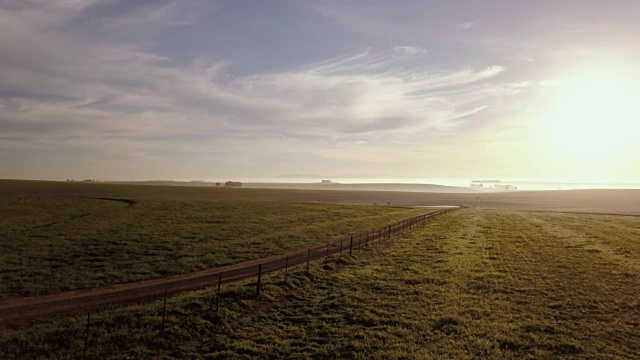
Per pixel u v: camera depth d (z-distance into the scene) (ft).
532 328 70.03
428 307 81.05
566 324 71.77
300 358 57.36
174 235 163.32
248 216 244.42
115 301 80.69
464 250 151.53
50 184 583.99
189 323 67.87
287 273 104.68
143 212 244.01
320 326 70.23
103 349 57.67
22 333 61.11
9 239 143.54
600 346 62.44
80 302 79.30
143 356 56.80
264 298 84.23
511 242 174.40
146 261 116.98
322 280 102.83
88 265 110.42
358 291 92.32
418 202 652.48
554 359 57.98
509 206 583.99
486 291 93.20
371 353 59.36
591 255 140.67
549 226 247.70
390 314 76.33
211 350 59.57
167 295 85.76
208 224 201.05
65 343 59.16
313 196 650.43
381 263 127.03
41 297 81.87
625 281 102.32
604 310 79.66
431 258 135.44
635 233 211.20
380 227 230.07
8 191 423.64
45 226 179.11
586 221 287.07
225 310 74.64
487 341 64.18
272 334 65.82
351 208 354.33
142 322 67.05
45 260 114.73
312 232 191.62
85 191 477.77
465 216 328.90
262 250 140.46
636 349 61.77
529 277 106.52
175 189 608.19
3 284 88.84
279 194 647.97
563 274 110.22
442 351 60.49
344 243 165.37
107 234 159.53
